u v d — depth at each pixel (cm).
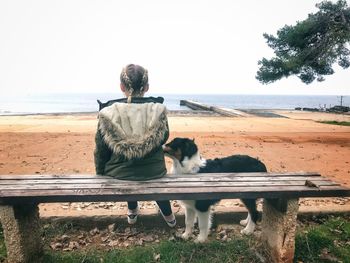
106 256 334
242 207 451
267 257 344
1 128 1553
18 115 2639
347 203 504
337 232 387
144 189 295
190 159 389
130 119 313
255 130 1580
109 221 409
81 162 779
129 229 402
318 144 1153
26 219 312
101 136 320
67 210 441
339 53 1488
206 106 4141
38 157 841
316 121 2300
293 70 1638
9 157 835
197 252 345
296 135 1402
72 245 360
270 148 1035
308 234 374
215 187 305
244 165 418
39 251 334
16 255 304
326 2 1627
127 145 307
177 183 315
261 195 299
